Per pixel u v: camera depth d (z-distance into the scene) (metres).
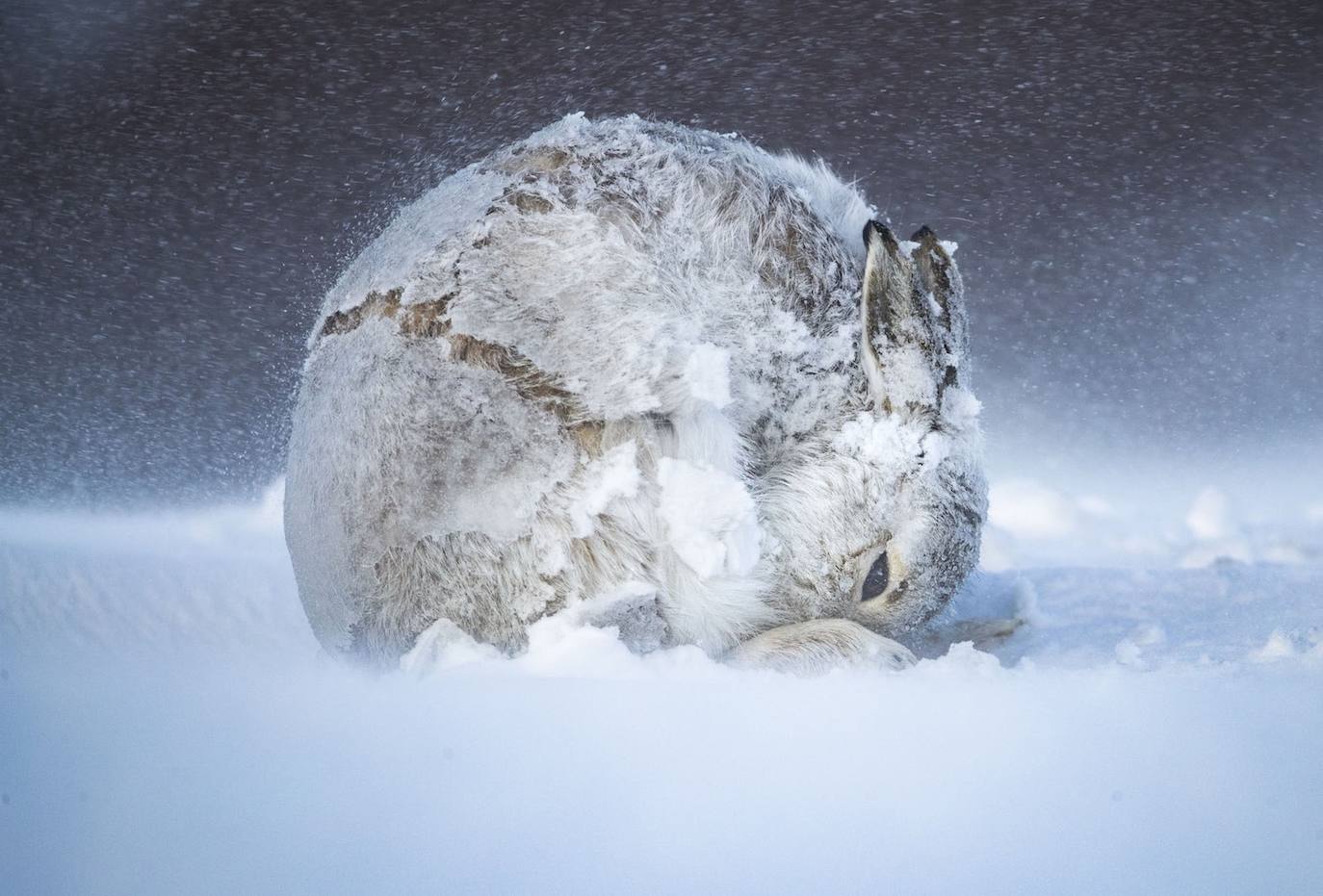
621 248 14.39
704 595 14.51
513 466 13.98
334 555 14.51
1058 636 17.36
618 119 16.41
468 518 14.03
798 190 15.80
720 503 14.26
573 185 14.79
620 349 14.05
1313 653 13.95
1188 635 17.08
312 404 15.12
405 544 14.16
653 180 14.97
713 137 16.36
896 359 15.20
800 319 15.06
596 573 14.09
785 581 15.26
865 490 15.23
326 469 14.55
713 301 14.61
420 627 14.34
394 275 14.61
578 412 14.00
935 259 15.88
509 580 14.09
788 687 12.72
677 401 14.17
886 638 15.11
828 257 15.43
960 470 15.74
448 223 14.81
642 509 14.15
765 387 14.86
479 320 14.07
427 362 14.10
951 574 15.98
